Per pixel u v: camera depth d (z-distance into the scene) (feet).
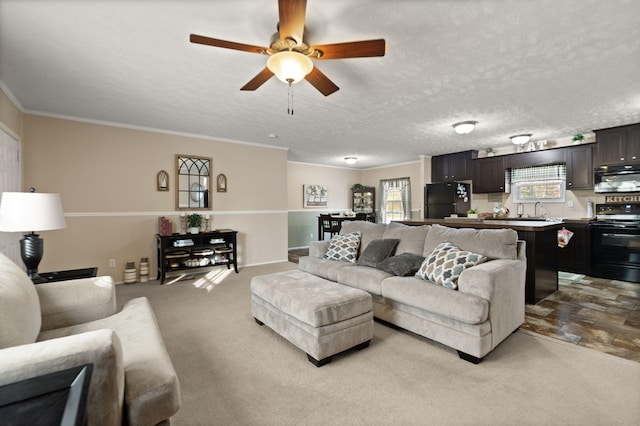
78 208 13.44
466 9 6.15
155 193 15.37
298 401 5.70
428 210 22.89
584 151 16.31
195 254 15.53
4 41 7.22
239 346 7.94
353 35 7.06
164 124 14.55
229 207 17.78
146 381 3.95
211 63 8.38
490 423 5.08
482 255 8.53
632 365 6.86
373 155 23.56
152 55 7.94
